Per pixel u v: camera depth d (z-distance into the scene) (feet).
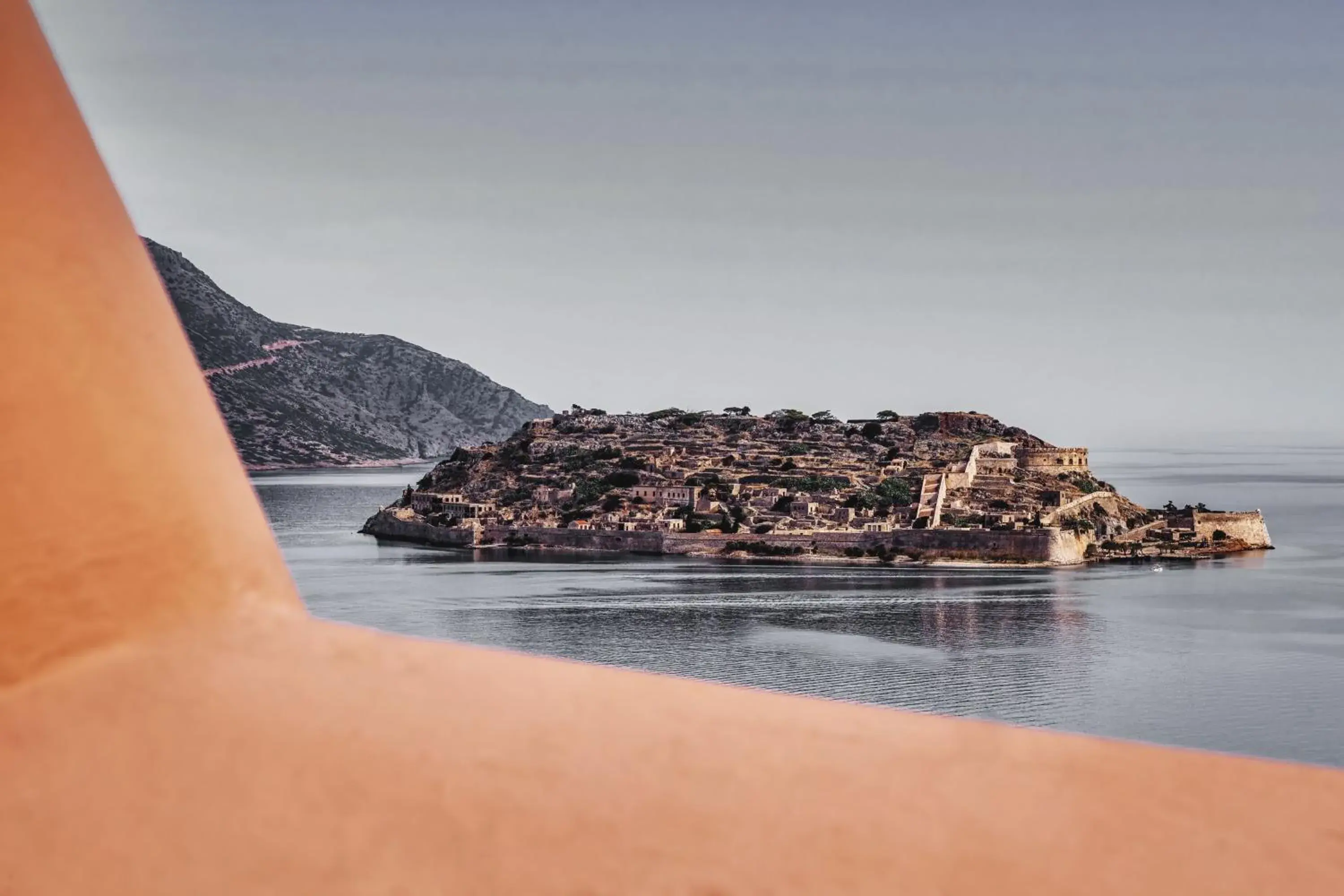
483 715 2.14
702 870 1.56
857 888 1.54
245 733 2.08
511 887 1.56
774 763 1.86
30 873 1.75
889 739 2.03
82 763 2.00
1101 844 1.59
